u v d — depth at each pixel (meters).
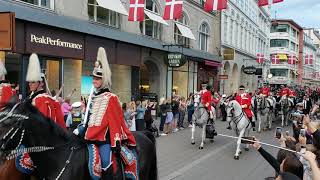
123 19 21.16
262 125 23.98
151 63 25.56
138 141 6.18
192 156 13.62
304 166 5.34
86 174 5.06
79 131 5.27
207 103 15.46
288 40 75.94
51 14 15.58
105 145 5.18
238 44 43.28
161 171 11.26
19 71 14.73
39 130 4.69
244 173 11.38
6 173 5.03
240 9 43.31
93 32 17.95
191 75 30.44
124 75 22.02
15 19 13.88
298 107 19.55
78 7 17.80
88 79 18.91
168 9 18.70
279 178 3.80
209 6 17.30
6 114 4.44
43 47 15.30
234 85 42.97
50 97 5.55
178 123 20.72
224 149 15.23
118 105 5.24
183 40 29.09
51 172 4.88
